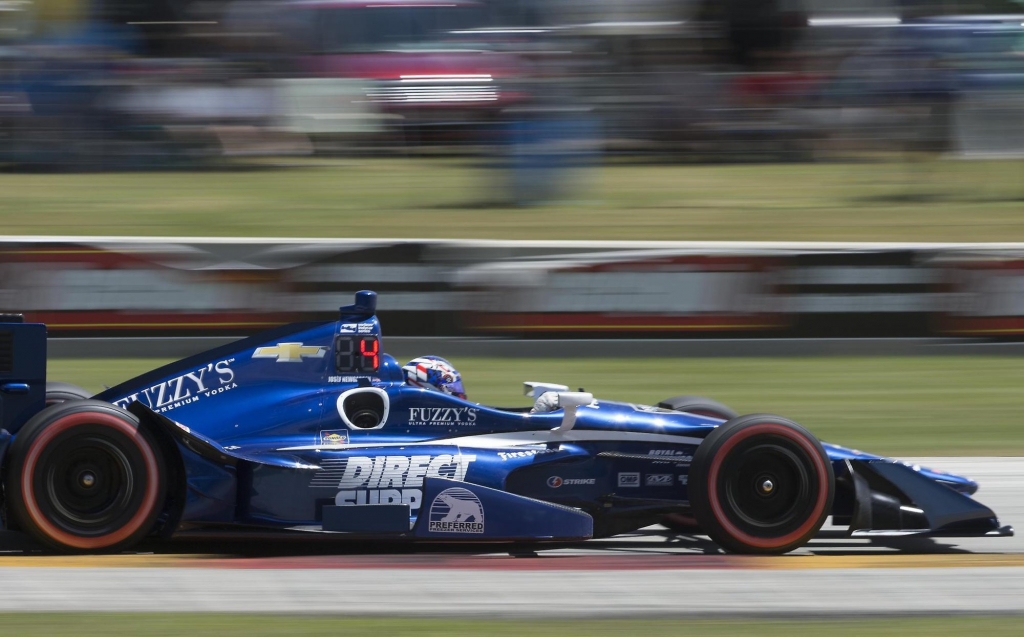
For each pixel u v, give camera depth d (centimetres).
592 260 3841
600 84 5616
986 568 2014
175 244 3700
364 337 2091
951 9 5891
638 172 5747
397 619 1603
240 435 2011
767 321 3894
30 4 5362
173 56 5500
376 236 4619
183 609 1617
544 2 5662
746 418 2003
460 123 5569
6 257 3619
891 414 3406
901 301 3922
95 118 5403
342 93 5612
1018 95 5722
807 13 5731
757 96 5722
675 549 2134
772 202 5328
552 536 1988
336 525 1941
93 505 1861
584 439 2098
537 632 1559
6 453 1855
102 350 3688
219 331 3741
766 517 2011
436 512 1955
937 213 5275
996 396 3628
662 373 3741
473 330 3800
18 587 1692
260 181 5456
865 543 2234
